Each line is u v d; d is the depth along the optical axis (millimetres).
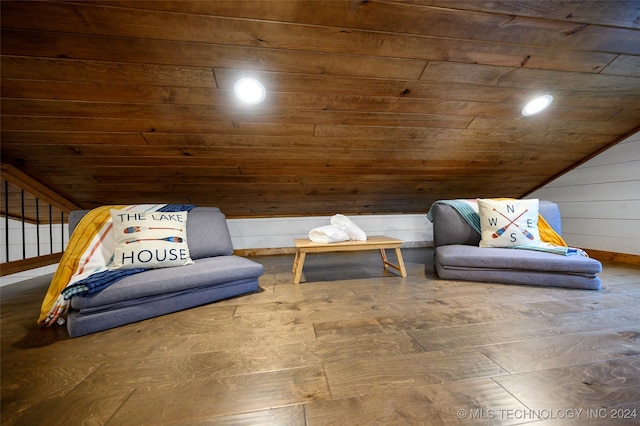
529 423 720
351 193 3055
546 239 2189
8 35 1196
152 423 735
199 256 1965
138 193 2629
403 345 1112
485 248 2123
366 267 2551
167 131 1853
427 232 3793
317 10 1212
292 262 2850
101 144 1908
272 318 1401
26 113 1590
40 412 777
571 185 3006
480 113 1972
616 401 792
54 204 2451
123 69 1402
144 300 1410
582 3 1248
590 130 2359
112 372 963
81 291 1249
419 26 1316
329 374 929
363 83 1622
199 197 2828
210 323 1355
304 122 1897
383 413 753
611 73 1690
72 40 1244
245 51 1370
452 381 888
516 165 2840
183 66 1420
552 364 975
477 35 1380
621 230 2566
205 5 1156
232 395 835
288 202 3111
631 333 1198
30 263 2105
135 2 1121
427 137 2195
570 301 1587
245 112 1761
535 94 1831
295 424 722
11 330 1326
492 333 1209
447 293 1757
